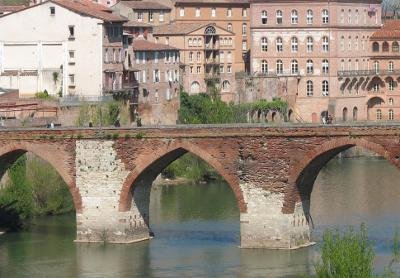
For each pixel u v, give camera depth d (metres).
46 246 195.50
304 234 192.75
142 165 194.88
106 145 196.12
